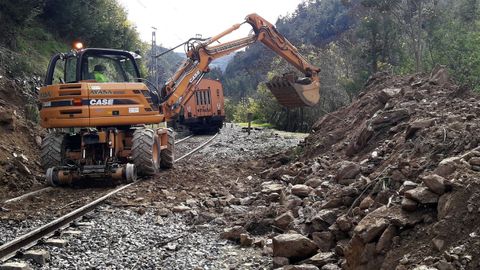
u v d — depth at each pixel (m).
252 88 85.75
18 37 21.72
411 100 11.06
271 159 16.06
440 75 11.74
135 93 12.20
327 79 35.84
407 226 5.08
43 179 12.29
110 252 6.77
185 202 10.12
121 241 7.29
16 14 20.98
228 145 22.00
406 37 29.56
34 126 15.62
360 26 30.06
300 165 12.38
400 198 5.69
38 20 26.47
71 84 11.65
